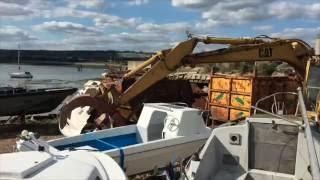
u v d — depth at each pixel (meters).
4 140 13.52
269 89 14.52
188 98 16.58
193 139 9.52
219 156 5.95
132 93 13.13
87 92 14.52
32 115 18.41
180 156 8.98
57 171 4.30
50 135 14.44
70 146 9.02
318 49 8.88
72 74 90.00
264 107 14.24
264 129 5.71
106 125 12.52
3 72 89.69
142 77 13.26
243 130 5.82
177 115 9.57
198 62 13.77
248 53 13.95
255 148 5.75
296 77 14.56
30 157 4.60
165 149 8.96
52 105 17.39
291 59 14.30
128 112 13.47
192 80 18.34
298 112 7.20
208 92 15.71
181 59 13.62
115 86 13.81
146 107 10.37
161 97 15.77
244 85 14.25
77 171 4.38
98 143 9.41
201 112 9.92
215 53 13.79
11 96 15.94
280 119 5.64
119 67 20.84
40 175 4.15
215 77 15.27
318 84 8.69
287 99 14.75
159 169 8.93
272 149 5.65
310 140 4.29
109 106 12.63
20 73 63.00
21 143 6.51
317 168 3.57
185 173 5.71
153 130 10.19
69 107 12.61
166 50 13.48
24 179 4.01
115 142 9.91
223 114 14.95
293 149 5.53
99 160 5.30
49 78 67.62
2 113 16.00
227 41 13.86
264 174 5.61
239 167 5.82
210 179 5.77
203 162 5.73
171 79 16.97
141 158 8.55
